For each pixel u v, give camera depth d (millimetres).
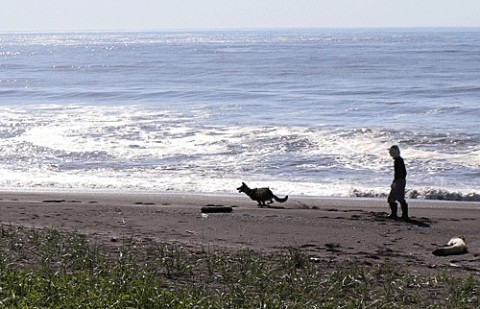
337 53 181000
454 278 15336
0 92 78438
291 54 179000
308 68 120438
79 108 60531
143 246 17906
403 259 18094
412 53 172750
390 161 36562
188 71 116625
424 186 31172
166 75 107688
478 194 28938
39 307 11211
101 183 32125
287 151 39406
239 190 26875
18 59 174500
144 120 51438
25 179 32969
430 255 18672
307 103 64312
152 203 26969
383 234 21188
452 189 30375
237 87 83938
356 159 37219
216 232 21031
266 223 22500
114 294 12070
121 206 25875
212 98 69938
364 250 19078
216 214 24125
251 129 46531
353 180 32562
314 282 14328
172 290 13125
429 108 58781
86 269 14672
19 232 19000
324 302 12953
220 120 51719
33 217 23125
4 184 31938
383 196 29406
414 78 94062
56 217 23188
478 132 44969
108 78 102625
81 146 40875
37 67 135500
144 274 13766
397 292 14117
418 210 26047
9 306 11133
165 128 47281
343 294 13789
